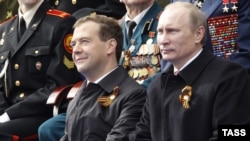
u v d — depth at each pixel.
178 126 9.20
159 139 9.44
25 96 13.16
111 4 14.38
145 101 10.30
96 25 10.85
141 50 11.95
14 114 12.73
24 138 12.67
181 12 9.41
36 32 13.22
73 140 10.62
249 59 10.85
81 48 10.79
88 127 10.47
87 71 10.80
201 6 12.01
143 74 11.84
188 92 9.21
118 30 10.98
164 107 9.43
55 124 11.72
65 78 12.88
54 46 13.05
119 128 10.08
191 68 9.34
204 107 9.06
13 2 16.58
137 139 9.73
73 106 10.91
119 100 10.39
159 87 9.62
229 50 11.27
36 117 12.85
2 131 12.47
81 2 14.91
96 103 10.57
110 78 10.70
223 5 11.33
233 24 11.26
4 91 13.51
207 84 9.14
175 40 9.35
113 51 10.87
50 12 13.41
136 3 12.02
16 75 13.23
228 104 8.97
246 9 11.19
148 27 12.01
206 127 9.04
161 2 14.03
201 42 9.46
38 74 13.07
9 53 13.37
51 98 12.17
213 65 9.29
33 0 13.30
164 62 11.50
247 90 9.09
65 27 13.12
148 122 9.77
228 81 9.05
